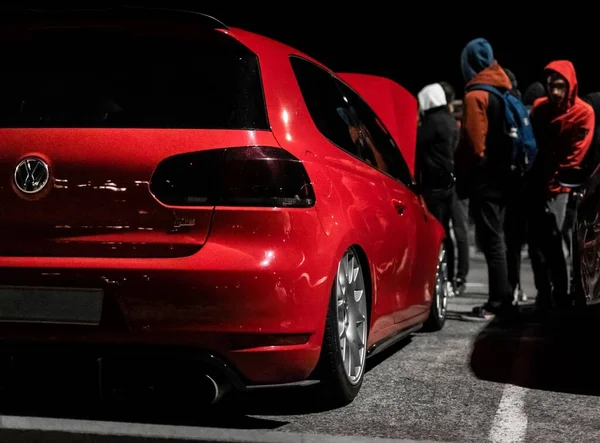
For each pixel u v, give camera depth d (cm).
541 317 671
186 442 297
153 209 317
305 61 394
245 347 314
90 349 319
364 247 377
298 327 320
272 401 379
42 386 353
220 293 309
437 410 369
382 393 401
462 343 552
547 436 328
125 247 318
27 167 326
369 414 360
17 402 370
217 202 316
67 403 370
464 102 625
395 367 467
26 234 325
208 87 333
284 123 338
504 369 464
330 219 340
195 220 315
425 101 795
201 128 324
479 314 657
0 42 350
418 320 529
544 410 372
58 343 321
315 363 335
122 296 312
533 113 663
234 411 361
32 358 324
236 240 315
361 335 388
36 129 331
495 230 630
